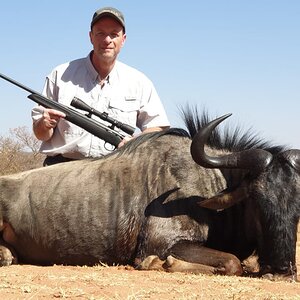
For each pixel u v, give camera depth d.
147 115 4.11
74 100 3.82
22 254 3.55
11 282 2.85
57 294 2.63
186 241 3.30
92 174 3.50
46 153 3.94
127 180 3.44
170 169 3.42
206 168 3.37
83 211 3.42
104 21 3.97
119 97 4.05
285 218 3.06
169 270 3.18
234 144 3.52
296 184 3.11
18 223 3.49
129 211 3.38
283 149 3.38
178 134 3.54
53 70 4.09
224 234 3.39
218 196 3.23
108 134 3.75
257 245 3.29
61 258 3.46
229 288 2.79
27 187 3.53
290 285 2.89
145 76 4.15
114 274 3.07
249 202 3.23
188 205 3.34
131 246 3.37
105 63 3.99
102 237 3.39
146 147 3.52
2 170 10.62
